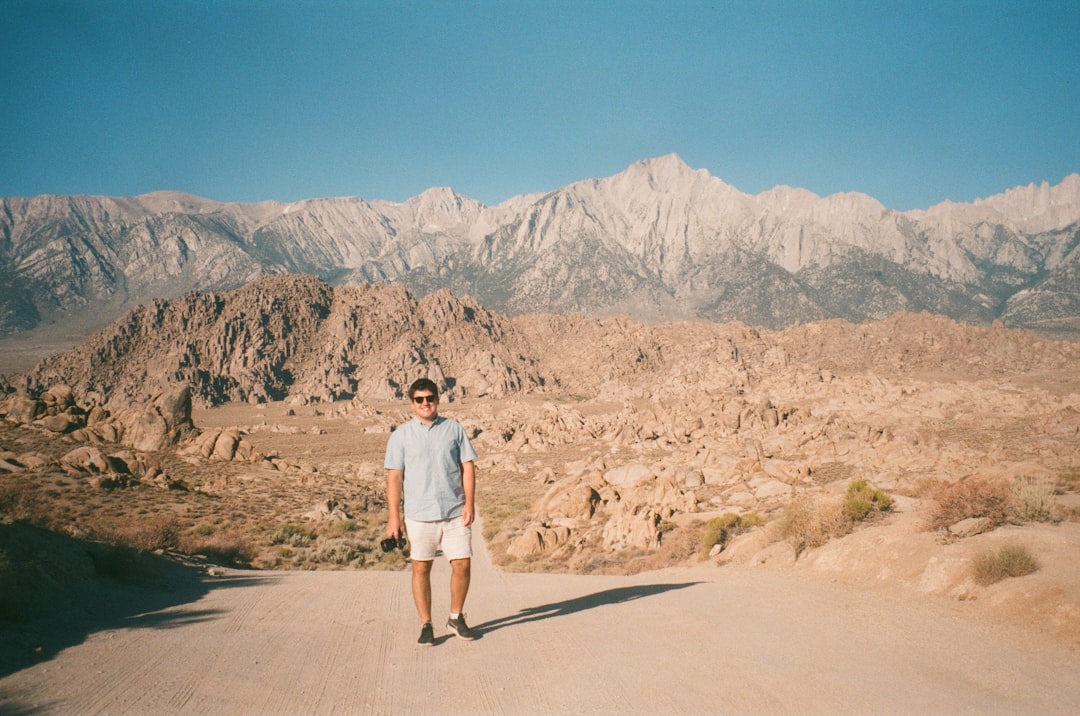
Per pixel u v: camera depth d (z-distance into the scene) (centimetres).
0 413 6550
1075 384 16900
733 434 10519
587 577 1820
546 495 4391
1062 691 500
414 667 618
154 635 777
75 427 6656
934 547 981
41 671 598
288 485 6197
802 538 1317
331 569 2803
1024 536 909
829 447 7575
